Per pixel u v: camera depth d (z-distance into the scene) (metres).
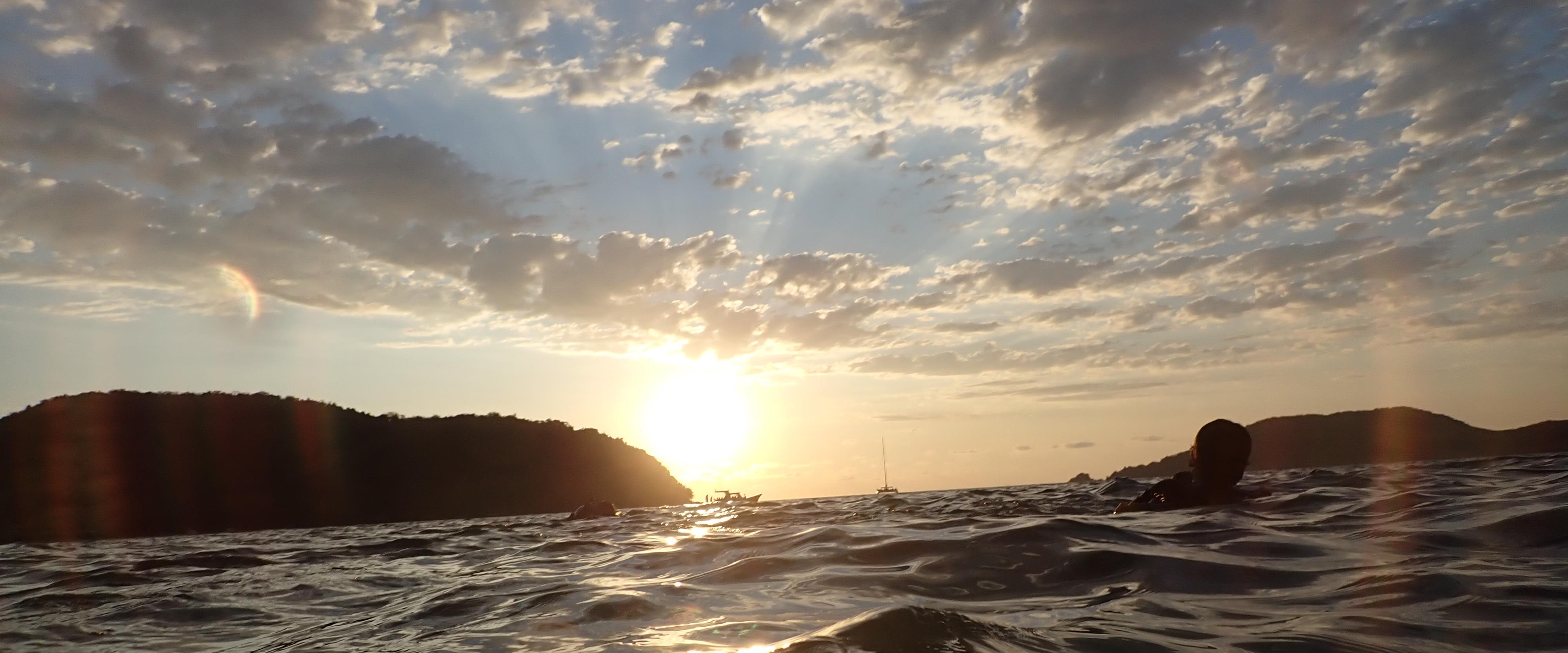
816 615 3.07
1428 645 2.43
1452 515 5.54
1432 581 3.32
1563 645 2.39
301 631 3.88
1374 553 4.19
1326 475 13.98
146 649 3.82
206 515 60.69
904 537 5.32
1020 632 2.62
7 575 8.51
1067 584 3.67
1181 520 6.20
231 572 7.50
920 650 2.25
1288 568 3.86
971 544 4.77
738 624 2.95
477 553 8.09
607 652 2.57
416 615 3.85
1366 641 2.48
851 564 4.40
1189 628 2.71
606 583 4.27
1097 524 5.70
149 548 15.07
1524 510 5.36
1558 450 27.67
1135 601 3.22
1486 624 2.66
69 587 6.73
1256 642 2.50
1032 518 6.75
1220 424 8.12
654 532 9.29
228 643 3.80
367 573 6.50
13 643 4.14
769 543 5.65
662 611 3.28
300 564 8.23
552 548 7.90
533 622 3.25
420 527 21.56
